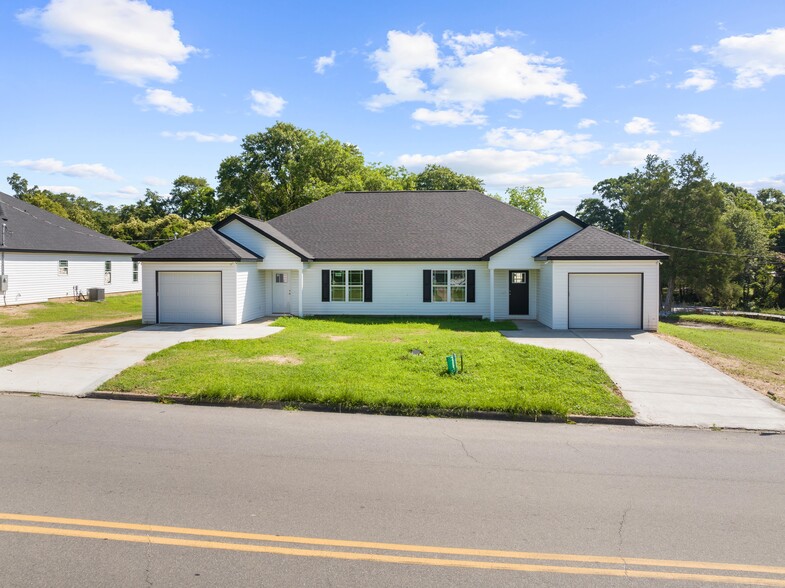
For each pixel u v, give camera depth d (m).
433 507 5.50
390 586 4.02
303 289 24.38
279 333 18.17
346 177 45.34
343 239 25.19
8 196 34.75
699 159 45.53
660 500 5.80
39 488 5.80
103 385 10.91
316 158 47.00
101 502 5.45
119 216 76.62
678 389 11.33
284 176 51.66
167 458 6.90
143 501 5.50
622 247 19.72
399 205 27.69
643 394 10.91
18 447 7.27
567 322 19.83
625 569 4.35
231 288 20.78
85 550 4.47
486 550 4.61
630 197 50.81
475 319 23.02
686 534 5.00
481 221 26.05
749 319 35.09
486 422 9.12
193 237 21.62
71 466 6.52
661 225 45.72
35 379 11.52
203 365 12.48
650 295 19.44
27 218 32.84
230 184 54.84
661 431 8.78
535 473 6.60
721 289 43.78
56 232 33.59
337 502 5.57
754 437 8.49
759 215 68.81
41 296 30.34
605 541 4.82
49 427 8.32
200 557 4.39
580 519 5.28
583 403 9.95
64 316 25.38
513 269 23.19
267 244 23.03
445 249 24.05
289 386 10.23
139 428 8.33
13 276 28.34
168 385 10.81
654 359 14.12
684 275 44.75
